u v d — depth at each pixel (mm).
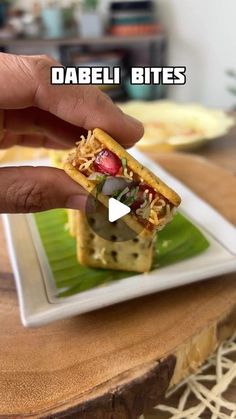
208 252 177
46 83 142
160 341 139
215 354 151
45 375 130
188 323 146
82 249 168
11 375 131
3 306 158
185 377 142
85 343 141
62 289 159
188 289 161
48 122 187
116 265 167
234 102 639
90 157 144
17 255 177
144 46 620
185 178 237
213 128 302
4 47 601
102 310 153
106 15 618
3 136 196
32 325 138
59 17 567
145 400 131
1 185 146
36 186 147
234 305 153
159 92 548
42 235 191
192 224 190
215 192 225
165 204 142
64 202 155
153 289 153
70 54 582
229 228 189
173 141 280
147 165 240
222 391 137
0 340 143
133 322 148
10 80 140
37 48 618
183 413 132
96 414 124
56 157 209
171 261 172
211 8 599
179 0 599
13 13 606
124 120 151
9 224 196
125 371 130
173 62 640
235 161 275
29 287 157
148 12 575
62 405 121
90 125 148
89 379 128
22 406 121
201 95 652
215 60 631
